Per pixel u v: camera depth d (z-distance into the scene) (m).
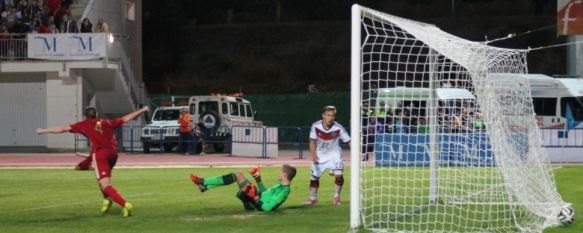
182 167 37.22
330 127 20.92
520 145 18.92
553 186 18.98
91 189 26.20
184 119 48.56
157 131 49.59
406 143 24.22
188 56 85.44
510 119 18.92
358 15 17.23
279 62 83.12
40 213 19.55
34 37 51.28
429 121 22.88
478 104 19.55
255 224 17.42
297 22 87.00
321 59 82.94
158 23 86.38
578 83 48.16
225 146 51.97
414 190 22.67
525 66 19.50
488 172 22.11
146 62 84.19
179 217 18.62
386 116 23.94
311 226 17.11
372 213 18.55
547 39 79.81
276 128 44.56
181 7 89.06
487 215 18.72
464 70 24.03
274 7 92.50
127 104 55.06
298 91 78.75
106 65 51.19
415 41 22.92
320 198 22.92
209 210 19.95
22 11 54.09
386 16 18.42
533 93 48.16
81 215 19.08
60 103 52.16
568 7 49.78
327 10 90.62
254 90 79.19
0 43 52.16
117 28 60.59
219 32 87.31
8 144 54.00
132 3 64.38
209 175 32.28
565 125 47.75
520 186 18.28
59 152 50.91
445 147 23.64
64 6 56.06
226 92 79.00
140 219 18.30
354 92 17.12
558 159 39.53
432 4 87.75
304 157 45.44
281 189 19.75
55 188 26.55
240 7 93.19
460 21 82.81
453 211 19.22
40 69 51.88
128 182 28.75
